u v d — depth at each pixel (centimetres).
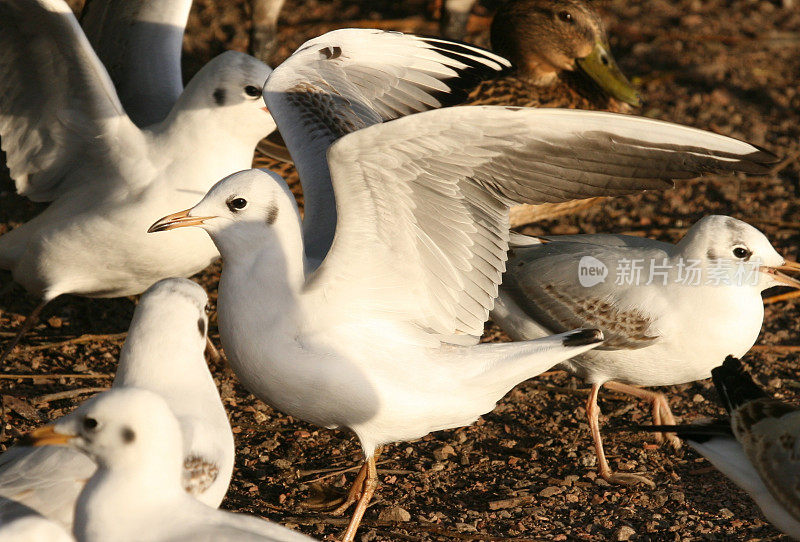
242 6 2397
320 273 897
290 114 1014
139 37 1340
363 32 1058
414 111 1092
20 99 1180
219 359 1270
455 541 952
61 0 1084
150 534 681
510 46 1658
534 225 1669
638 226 1683
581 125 856
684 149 879
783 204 1761
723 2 2647
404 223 889
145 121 1323
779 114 2072
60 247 1182
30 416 1102
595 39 1628
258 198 899
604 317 1098
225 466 848
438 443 1138
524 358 941
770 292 1518
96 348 1295
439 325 945
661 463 1121
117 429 691
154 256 1177
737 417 914
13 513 745
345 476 1063
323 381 903
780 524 889
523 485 1054
